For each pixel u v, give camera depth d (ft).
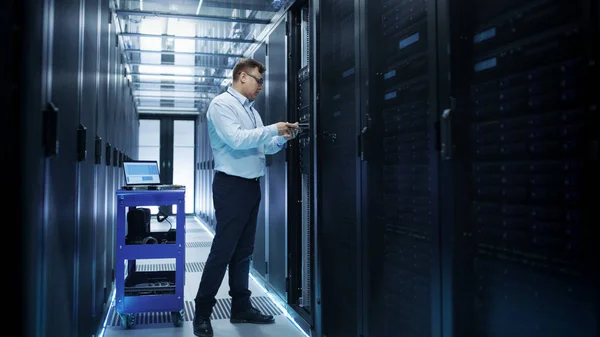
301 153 12.50
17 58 4.94
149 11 14.94
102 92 10.94
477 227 5.43
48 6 5.41
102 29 10.98
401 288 7.06
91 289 9.18
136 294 11.37
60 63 6.11
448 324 5.45
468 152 5.42
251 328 11.38
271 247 14.66
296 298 12.67
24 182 4.98
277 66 14.26
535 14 4.53
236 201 10.78
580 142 4.00
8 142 4.92
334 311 9.48
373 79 7.62
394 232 7.29
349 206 8.79
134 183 12.32
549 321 4.40
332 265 9.59
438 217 5.64
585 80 3.92
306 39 12.68
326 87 9.86
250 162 10.87
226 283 16.16
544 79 4.42
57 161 5.98
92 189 9.19
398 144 7.14
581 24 3.98
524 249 4.73
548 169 4.40
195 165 42.63
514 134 4.84
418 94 6.46
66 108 6.53
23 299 4.99
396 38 7.20
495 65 5.11
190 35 18.89
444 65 5.48
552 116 4.33
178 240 11.51
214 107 10.66
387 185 7.52
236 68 11.26
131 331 11.12
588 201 3.90
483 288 5.37
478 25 5.48
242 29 17.99
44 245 5.33
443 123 5.35
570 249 4.15
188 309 13.12
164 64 23.07
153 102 35.86
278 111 14.11
